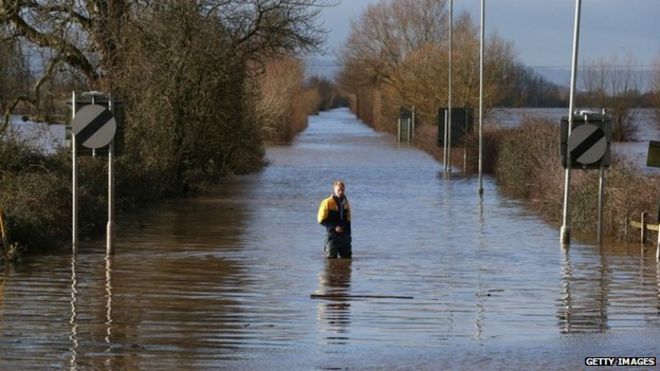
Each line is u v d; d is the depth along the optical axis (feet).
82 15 147.74
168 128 152.15
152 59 148.15
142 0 150.10
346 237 93.45
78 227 102.27
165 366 51.16
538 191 152.15
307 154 290.15
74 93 89.92
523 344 56.90
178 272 83.35
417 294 73.97
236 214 134.21
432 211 141.79
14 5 140.15
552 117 229.45
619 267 88.53
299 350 55.21
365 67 484.74
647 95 354.13
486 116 320.29
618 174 117.80
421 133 326.24
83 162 127.34
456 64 323.37
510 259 93.97
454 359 53.11
